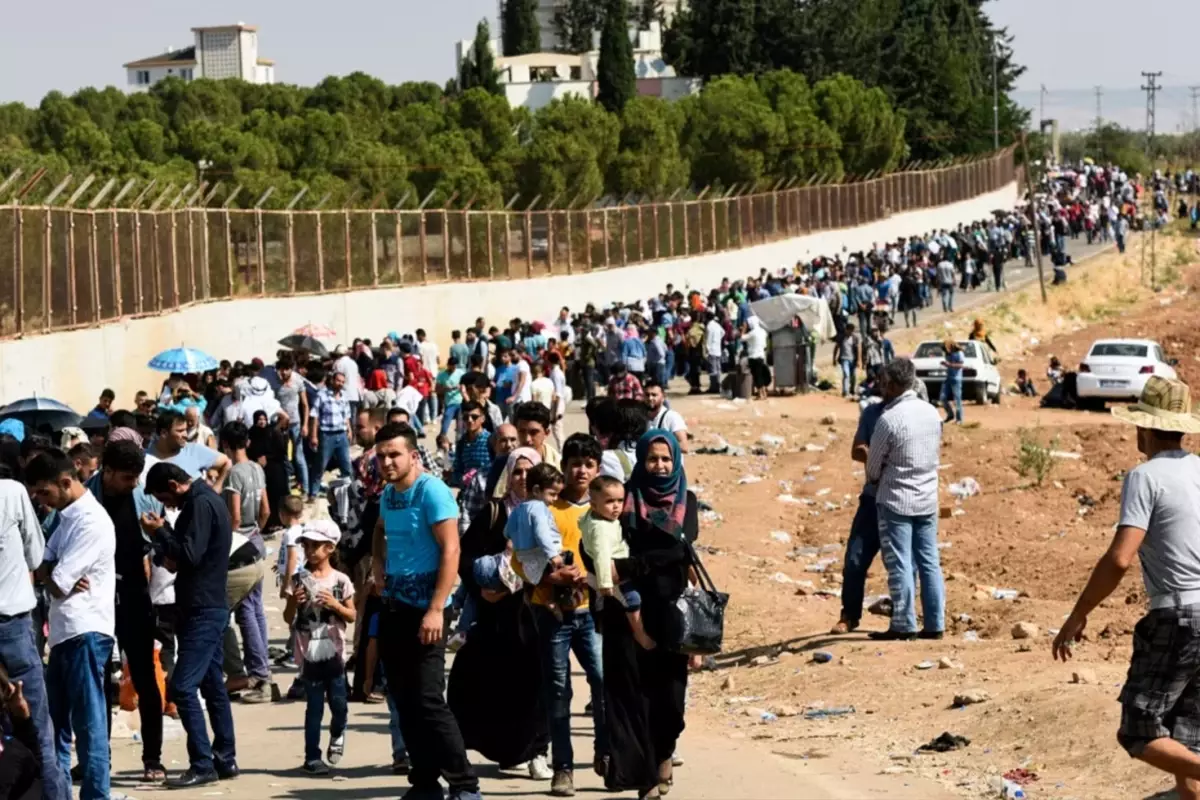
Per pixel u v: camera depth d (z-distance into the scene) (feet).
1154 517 28.66
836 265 202.90
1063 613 58.80
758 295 173.06
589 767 39.93
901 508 52.34
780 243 256.52
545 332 145.59
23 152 165.27
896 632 52.90
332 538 40.04
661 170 264.11
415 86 334.03
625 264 213.66
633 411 42.06
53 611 34.99
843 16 374.02
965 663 48.67
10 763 24.89
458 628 48.29
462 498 49.55
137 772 40.06
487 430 50.34
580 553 36.06
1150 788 33.24
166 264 124.26
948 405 133.18
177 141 217.36
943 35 402.11
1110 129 562.25
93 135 206.49
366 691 43.16
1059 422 136.87
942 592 53.06
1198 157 580.71
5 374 94.94
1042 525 84.12
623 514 35.37
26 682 32.99
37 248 101.45
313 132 233.55
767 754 40.22
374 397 110.63
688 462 113.09
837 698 46.60
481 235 181.98
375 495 44.21
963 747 39.09
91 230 110.01
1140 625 28.91
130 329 115.85
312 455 89.30
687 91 380.99
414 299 166.61
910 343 186.60
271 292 144.87
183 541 37.83
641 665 35.12
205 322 131.64
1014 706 41.22
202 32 595.88
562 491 37.47
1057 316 229.25
